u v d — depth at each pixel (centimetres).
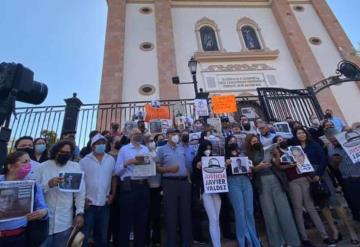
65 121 902
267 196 520
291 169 533
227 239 542
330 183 548
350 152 528
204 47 1703
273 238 497
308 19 1884
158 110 985
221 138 666
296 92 1164
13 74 359
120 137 701
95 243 454
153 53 1602
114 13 1705
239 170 513
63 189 382
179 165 525
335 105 1463
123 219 470
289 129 771
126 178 492
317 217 506
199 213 569
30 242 292
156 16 1725
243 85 1538
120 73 1462
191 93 1469
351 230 496
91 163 488
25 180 309
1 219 277
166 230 476
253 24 1836
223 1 1923
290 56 1697
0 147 331
